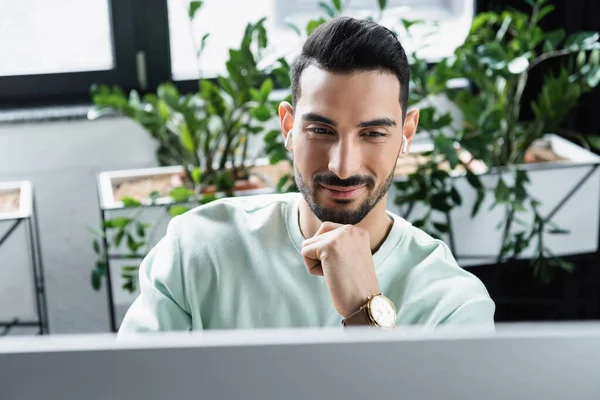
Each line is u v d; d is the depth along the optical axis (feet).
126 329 3.53
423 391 1.08
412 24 7.45
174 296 3.55
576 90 7.85
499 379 1.07
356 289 3.03
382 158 3.04
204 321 3.58
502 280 8.86
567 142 8.43
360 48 2.91
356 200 3.08
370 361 1.08
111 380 1.06
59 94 8.86
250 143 8.57
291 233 3.49
